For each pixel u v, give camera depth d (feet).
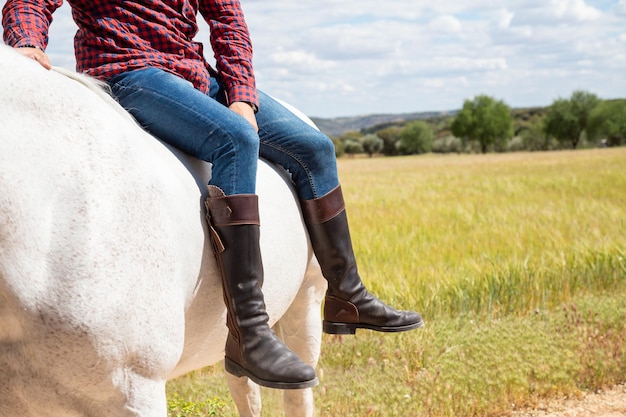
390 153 372.58
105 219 5.81
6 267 5.46
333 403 14.25
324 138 8.63
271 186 8.25
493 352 17.02
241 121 7.25
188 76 7.73
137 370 6.13
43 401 5.93
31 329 5.60
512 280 23.13
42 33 6.89
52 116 5.83
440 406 14.55
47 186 5.62
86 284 5.65
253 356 7.11
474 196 59.88
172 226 6.44
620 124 313.12
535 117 538.47
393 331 9.29
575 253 26.32
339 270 9.00
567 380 16.02
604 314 20.02
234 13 8.34
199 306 7.07
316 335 10.04
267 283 7.88
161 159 6.87
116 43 7.42
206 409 13.57
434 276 23.44
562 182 77.30
